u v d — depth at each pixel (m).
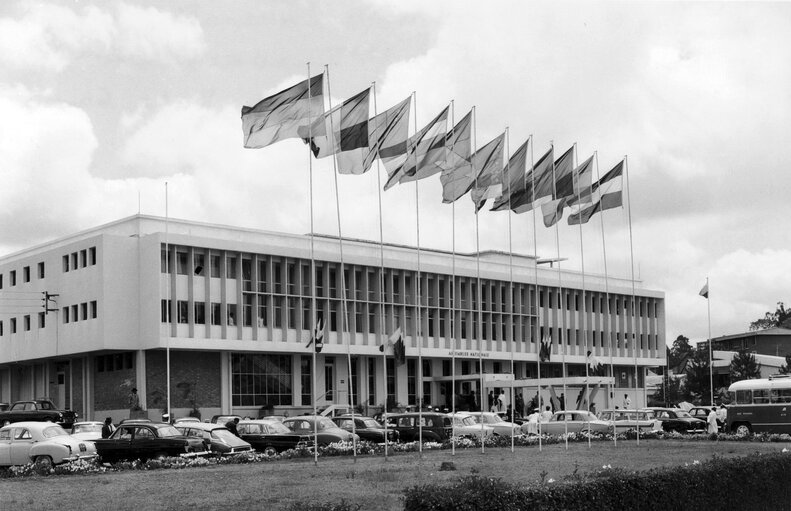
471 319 89.69
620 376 107.12
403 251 87.44
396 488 23.30
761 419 50.19
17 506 21.14
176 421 45.81
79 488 24.88
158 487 24.56
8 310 80.38
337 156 34.66
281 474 27.69
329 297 79.31
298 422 40.25
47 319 75.31
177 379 71.12
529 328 95.19
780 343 133.75
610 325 101.75
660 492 18.70
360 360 82.31
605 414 55.72
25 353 77.88
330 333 79.00
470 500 14.74
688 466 20.55
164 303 69.81
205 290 72.12
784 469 23.19
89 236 77.06
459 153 38.25
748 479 21.56
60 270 74.38
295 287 77.38
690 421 54.19
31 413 55.41
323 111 33.56
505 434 47.06
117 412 72.00
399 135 35.94
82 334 71.31
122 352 72.00
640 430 52.84
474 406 81.31
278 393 76.69
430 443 41.12
